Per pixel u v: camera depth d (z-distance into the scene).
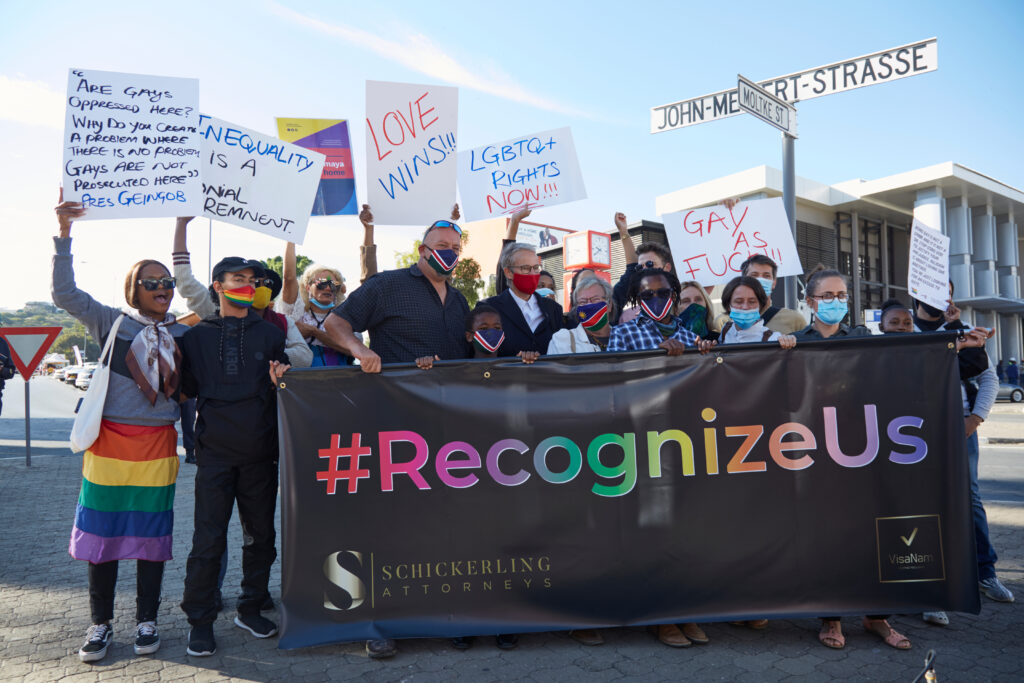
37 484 8.40
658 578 3.54
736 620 3.52
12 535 5.91
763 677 3.13
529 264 4.20
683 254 4.91
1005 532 5.77
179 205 3.85
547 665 3.29
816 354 3.66
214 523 3.45
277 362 3.53
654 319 3.91
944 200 27.58
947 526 3.59
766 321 4.81
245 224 4.19
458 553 3.49
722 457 3.60
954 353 3.66
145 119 3.84
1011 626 3.76
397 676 3.18
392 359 3.93
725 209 4.90
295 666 3.30
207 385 3.47
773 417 3.63
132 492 3.44
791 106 8.88
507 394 3.59
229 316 3.60
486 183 5.19
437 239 3.92
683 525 3.56
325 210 4.93
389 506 3.48
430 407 3.55
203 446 3.48
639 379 3.64
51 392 37.28
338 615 3.40
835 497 3.59
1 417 21.11
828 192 29.05
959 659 3.33
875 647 3.49
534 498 3.55
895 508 3.59
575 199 5.10
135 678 3.17
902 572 3.56
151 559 3.47
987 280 30.92
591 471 3.58
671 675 3.16
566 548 3.54
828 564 3.56
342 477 3.47
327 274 4.84
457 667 3.28
